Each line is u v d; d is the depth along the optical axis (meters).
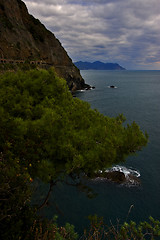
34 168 6.32
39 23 92.56
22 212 4.21
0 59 51.50
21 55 65.12
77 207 14.80
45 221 4.62
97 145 6.96
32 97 7.56
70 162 6.44
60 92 8.78
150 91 109.19
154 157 25.56
